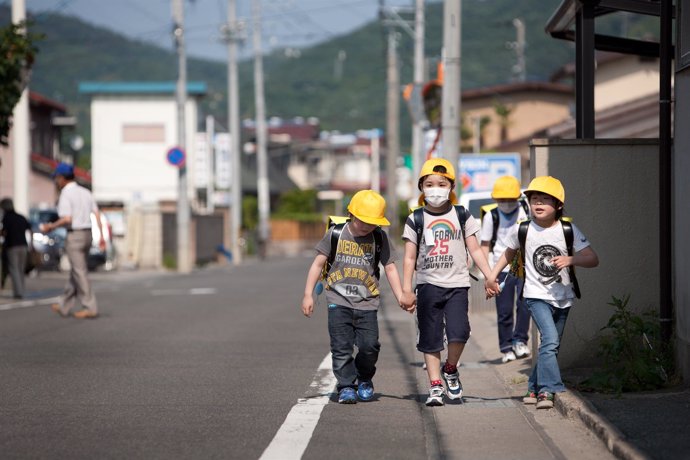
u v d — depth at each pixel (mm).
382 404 13125
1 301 29031
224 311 26500
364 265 13062
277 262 76562
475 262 12906
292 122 176000
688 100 12828
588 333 14586
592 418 11016
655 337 13773
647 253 14562
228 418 11930
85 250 23844
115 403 12875
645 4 15773
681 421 10703
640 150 14539
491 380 15469
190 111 93938
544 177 12344
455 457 10133
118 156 94062
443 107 26031
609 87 46719
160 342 19422
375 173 95938
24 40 27297
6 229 29984
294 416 12117
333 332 13125
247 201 109812
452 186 12758
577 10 16297
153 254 59562
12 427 11297
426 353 13039
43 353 17719
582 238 12391
